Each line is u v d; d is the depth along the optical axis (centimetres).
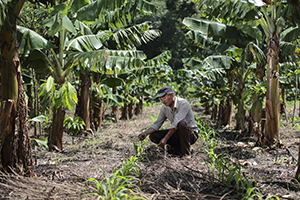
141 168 332
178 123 390
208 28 489
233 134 639
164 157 354
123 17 511
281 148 464
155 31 589
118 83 657
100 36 515
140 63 411
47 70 440
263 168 347
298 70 579
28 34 359
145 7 454
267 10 498
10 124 285
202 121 793
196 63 608
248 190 226
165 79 861
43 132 633
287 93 1206
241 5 384
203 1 480
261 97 510
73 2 374
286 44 511
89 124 614
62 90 395
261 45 574
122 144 509
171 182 287
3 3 272
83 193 246
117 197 217
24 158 293
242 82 635
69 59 406
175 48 2641
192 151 421
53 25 376
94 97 682
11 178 279
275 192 260
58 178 304
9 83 284
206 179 289
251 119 599
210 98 797
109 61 411
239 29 493
